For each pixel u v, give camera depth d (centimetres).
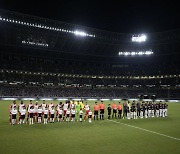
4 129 2041
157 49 8119
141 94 8294
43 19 6300
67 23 6675
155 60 8888
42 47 7281
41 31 6312
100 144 1598
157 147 1560
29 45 7062
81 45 7656
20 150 1398
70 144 1574
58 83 7831
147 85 8506
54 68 8150
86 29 7062
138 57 8625
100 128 2227
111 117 3103
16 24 5881
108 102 6481
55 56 8238
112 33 7675
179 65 8525
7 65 7331
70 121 2609
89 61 8981
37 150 1406
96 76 8612
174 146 1595
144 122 2705
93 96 7825
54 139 1703
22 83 7231
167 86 8212
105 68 9081
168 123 2644
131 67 9156
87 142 1644
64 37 6900
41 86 7494
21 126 2209
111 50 8300
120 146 1561
